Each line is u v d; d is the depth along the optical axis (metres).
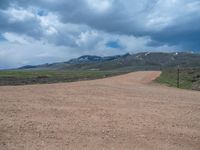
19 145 9.64
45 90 26.19
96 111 16.09
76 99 20.44
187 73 56.88
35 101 18.48
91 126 12.66
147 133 12.20
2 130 11.12
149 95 25.61
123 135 11.66
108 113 15.71
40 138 10.52
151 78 61.84
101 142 10.58
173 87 40.25
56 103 18.14
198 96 27.55
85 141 10.56
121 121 13.98
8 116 13.49
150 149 10.29
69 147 9.82
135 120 14.38
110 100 20.80
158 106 19.16
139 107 18.34
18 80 49.28
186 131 13.01
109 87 32.75
